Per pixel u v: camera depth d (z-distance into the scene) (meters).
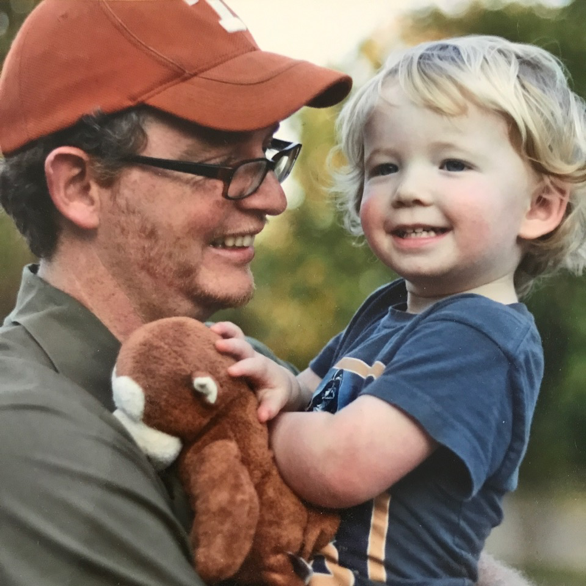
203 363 1.12
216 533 1.04
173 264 1.31
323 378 1.47
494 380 1.21
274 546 1.11
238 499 1.06
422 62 1.37
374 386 1.20
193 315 1.36
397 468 1.16
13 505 1.11
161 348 1.11
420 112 1.33
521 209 1.35
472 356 1.21
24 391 1.18
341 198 1.80
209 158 1.31
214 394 1.09
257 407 1.17
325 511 1.19
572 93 1.44
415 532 1.21
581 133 1.43
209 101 1.29
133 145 1.28
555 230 1.40
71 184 1.31
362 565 1.19
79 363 1.26
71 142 1.30
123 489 1.12
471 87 1.31
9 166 1.35
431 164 1.33
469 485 1.20
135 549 1.11
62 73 1.30
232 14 1.41
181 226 1.30
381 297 1.54
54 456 1.13
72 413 1.17
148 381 1.09
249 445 1.13
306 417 1.19
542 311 2.15
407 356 1.22
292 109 1.32
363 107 1.41
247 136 1.33
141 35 1.30
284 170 1.50
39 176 1.33
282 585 1.09
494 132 1.32
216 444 1.10
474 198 1.29
